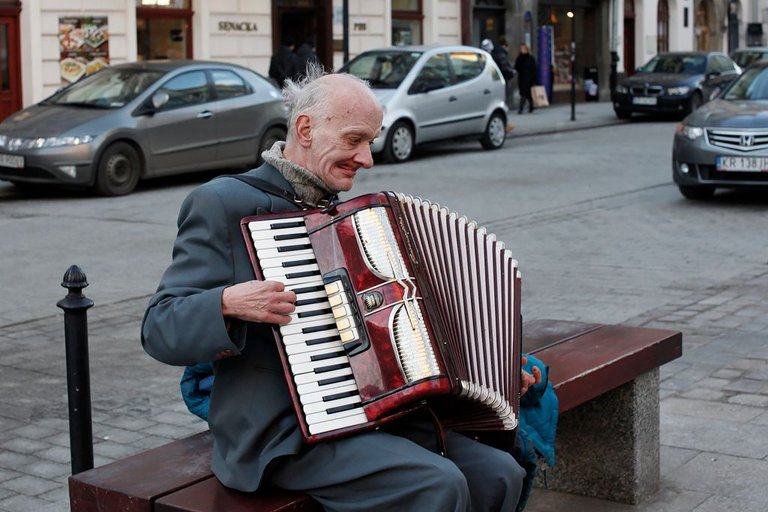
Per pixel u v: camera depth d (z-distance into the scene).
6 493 4.87
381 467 2.98
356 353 2.94
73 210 12.98
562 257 9.92
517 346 3.35
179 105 14.90
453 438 3.30
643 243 10.56
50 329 7.64
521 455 3.67
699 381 6.20
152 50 21.17
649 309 7.98
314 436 2.90
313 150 3.17
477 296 3.18
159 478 3.22
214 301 2.93
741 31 42.66
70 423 4.09
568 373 4.19
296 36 24.72
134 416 5.84
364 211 2.98
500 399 3.15
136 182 14.44
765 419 5.54
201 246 3.11
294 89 3.25
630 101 26.27
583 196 13.71
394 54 18.62
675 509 4.55
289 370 2.91
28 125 14.17
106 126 14.03
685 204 12.94
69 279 4.04
